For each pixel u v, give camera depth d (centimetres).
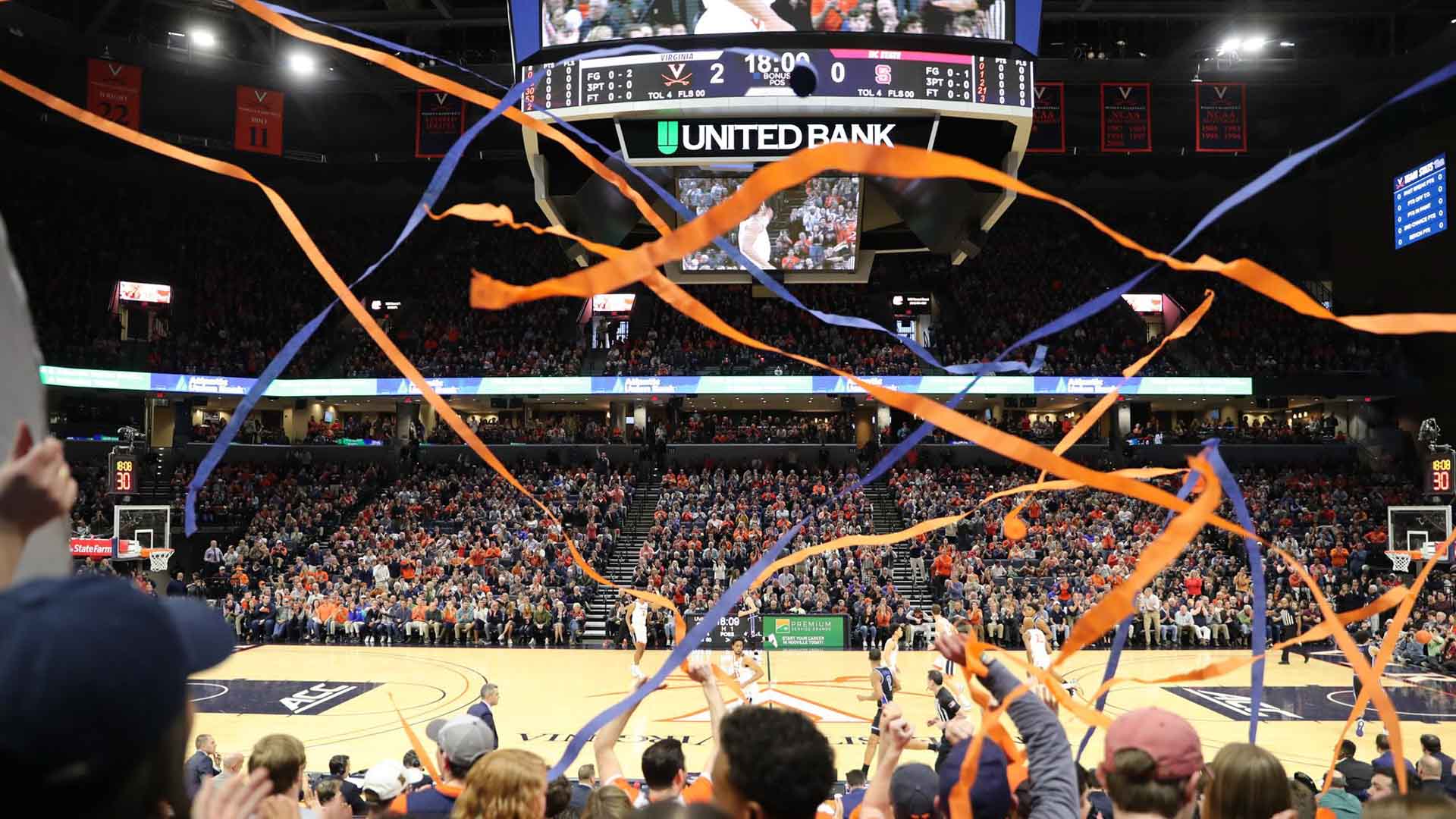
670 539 2927
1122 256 4238
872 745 1214
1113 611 149
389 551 2938
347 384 3738
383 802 473
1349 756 900
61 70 3438
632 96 1841
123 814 87
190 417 3750
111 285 3809
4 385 100
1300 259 4181
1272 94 3688
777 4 1847
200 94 3703
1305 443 3584
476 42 3703
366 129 4075
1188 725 212
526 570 2780
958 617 2455
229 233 4200
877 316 4028
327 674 2075
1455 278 3281
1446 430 3381
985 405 4009
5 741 81
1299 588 2577
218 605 2692
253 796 166
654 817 146
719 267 2208
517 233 4366
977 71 1862
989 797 221
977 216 2153
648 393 3584
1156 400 3953
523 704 1733
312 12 3144
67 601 90
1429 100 3216
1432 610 2306
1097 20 3209
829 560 2714
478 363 3722
